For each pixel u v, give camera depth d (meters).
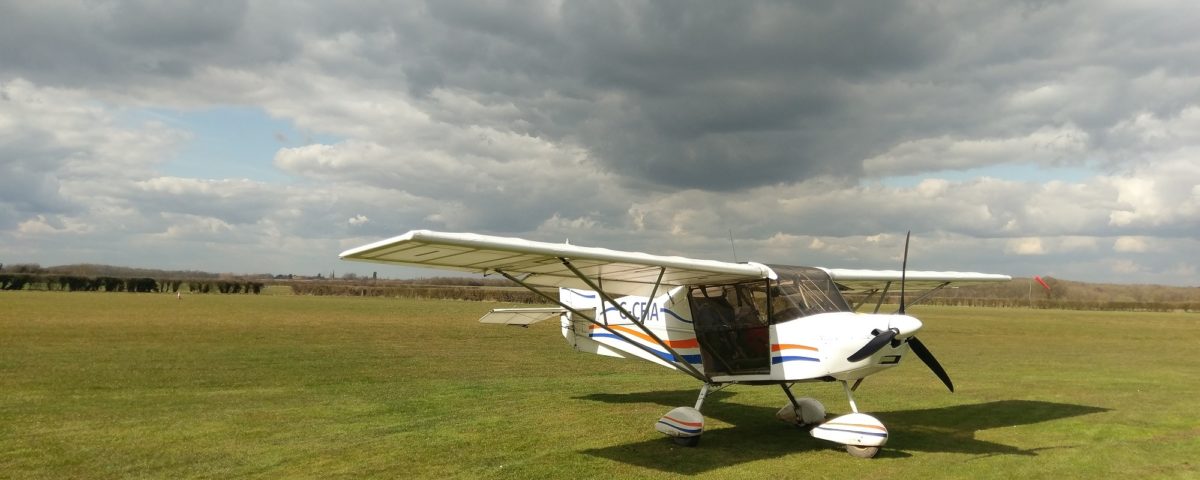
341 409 8.18
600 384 10.84
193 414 7.70
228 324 21.41
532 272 6.77
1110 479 5.42
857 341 6.13
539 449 6.27
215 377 10.61
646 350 7.83
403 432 6.90
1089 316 41.28
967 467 5.78
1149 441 6.89
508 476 5.30
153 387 9.53
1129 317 40.38
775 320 6.80
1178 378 12.25
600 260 6.00
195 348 14.59
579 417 7.90
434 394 9.51
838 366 6.25
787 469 5.68
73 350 13.60
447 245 5.14
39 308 26.69
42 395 8.70
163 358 12.73
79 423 7.09
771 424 7.77
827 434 6.30
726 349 7.24
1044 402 9.42
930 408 8.92
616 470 5.57
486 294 59.91
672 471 5.57
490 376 11.59
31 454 5.79
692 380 11.45
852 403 6.43
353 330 20.58
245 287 61.66
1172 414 8.50
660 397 9.59
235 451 5.99
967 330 25.86
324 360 13.19
